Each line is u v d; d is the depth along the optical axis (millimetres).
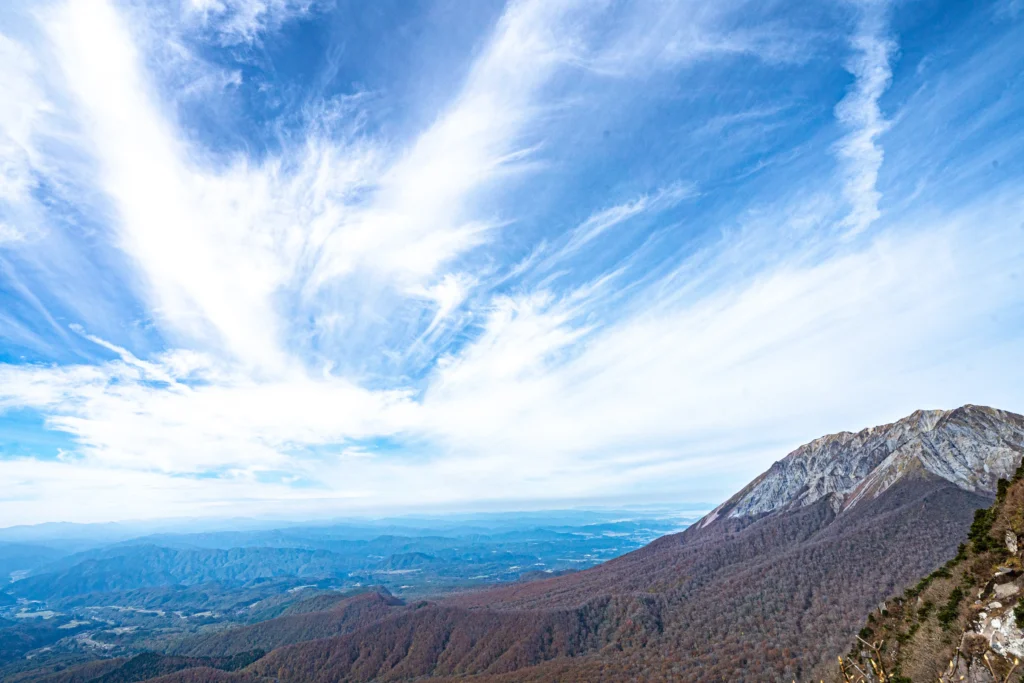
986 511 36000
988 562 32469
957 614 31953
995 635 27266
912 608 38219
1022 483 33250
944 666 29344
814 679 102750
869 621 41656
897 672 32312
